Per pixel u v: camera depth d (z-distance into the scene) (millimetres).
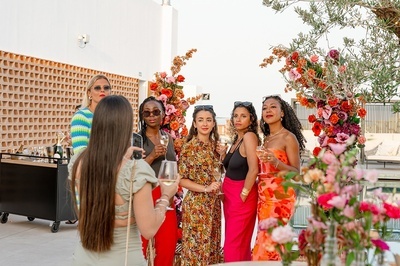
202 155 4809
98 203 2701
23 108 10711
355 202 2111
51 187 7680
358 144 5121
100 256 2732
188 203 4828
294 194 4516
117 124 2746
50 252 6695
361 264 2102
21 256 6492
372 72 3174
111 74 15336
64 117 12383
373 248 2176
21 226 8094
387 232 2281
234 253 4672
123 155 2746
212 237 4883
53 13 11977
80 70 13320
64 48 12547
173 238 4805
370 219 2090
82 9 13422
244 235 4680
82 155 2891
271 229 2287
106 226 2699
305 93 4848
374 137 12031
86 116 4391
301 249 2217
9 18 10273
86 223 2719
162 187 3098
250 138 4617
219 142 4918
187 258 4812
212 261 4891
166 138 4773
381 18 3098
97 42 14344
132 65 16984
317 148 5121
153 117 4957
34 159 8180
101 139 2738
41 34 11469
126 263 2736
